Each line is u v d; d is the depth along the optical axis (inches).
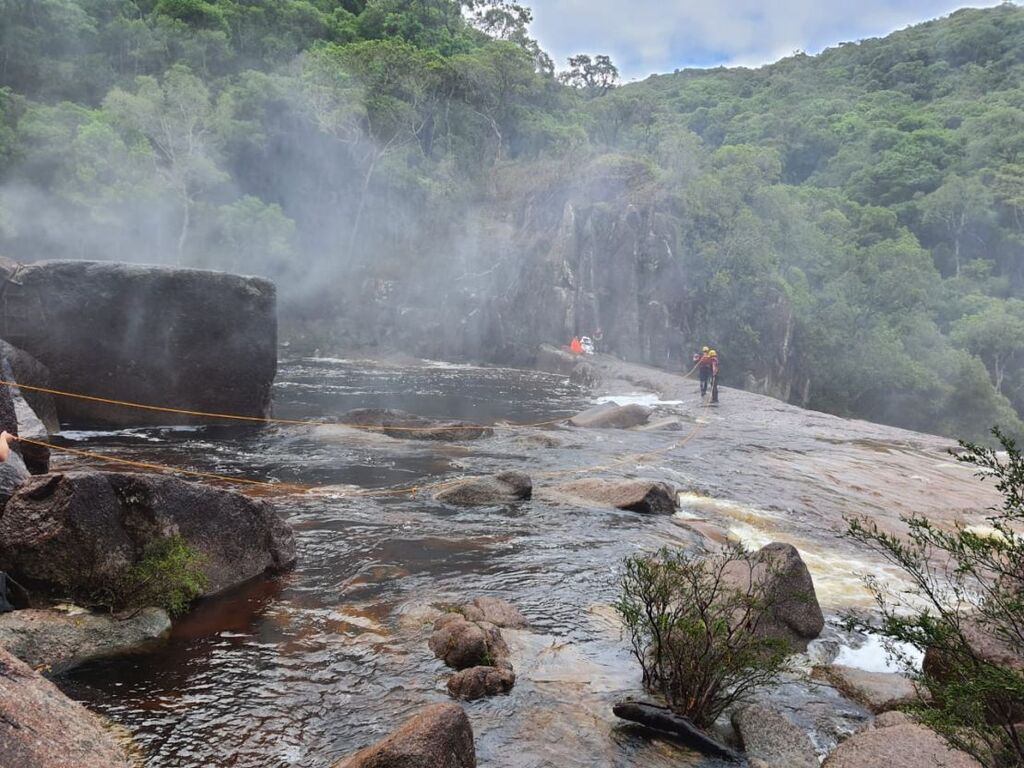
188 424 637.3
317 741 189.9
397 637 252.8
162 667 222.4
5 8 1804.9
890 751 179.2
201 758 178.7
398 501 435.2
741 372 1840.6
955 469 651.5
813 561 380.8
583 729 203.2
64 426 594.2
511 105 2561.5
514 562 339.6
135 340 616.4
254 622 259.1
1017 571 155.4
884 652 279.0
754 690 234.2
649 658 247.0
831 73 5088.6
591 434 724.7
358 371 1365.7
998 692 148.2
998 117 3526.1
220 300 641.0
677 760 193.2
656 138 2452.0
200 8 2169.0
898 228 2751.0
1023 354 2226.9
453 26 3164.4
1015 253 2918.3
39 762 145.3
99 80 1883.6
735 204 1987.0
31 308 585.9
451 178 2247.8
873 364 1961.1
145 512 263.4
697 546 383.6
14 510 247.0
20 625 218.8
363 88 2095.2
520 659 241.6
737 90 5113.2
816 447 721.6
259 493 427.8
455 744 169.8
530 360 1701.5
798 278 2063.2
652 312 1795.0
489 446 631.2
